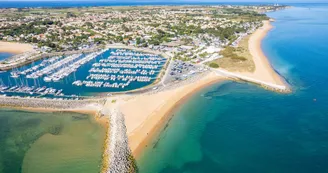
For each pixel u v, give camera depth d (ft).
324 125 292.20
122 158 238.27
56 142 269.23
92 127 295.48
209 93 384.88
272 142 266.57
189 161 241.96
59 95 375.25
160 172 227.61
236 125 299.38
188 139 274.36
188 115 322.55
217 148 260.01
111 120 303.48
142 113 321.52
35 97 369.50
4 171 230.27
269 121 305.32
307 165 231.91
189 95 377.71
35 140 273.75
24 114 327.88
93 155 247.91
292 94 374.63
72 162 239.09
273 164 235.20
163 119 311.47
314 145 258.37
